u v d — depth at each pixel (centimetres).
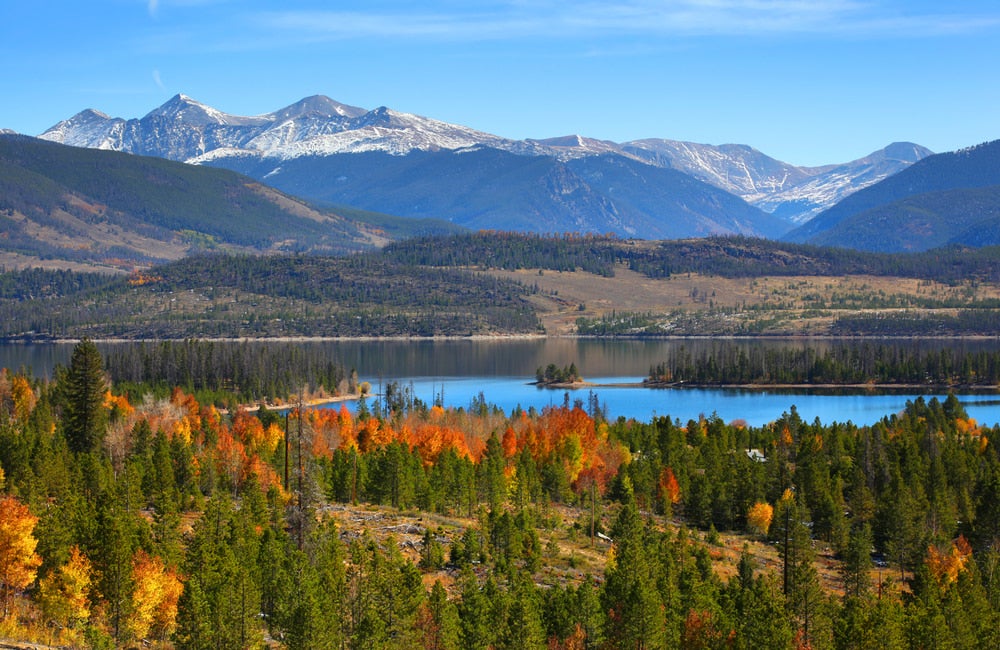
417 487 19725
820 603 13800
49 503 15638
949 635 12950
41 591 11231
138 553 12094
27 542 11306
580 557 16788
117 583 11300
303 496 15338
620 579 13362
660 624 12338
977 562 17912
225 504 14275
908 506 19438
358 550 12525
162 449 19412
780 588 14775
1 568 11194
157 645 11412
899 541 18925
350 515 17250
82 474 16625
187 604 10906
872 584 16962
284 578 12069
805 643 13062
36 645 10112
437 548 14812
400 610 11650
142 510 16975
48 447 17762
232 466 19812
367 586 11825
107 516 11888
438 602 11825
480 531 16012
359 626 11181
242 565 12338
